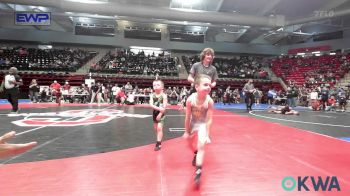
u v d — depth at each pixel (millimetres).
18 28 29000
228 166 3352
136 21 26812
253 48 34750
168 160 3656
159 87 4430
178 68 29844
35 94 17812
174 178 2898
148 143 4875
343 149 4414
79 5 20297
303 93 22469
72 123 7617
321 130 6906
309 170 3213
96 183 2734
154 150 4285
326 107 17641
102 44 30719
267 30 28984
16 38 28875
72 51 29500
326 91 17422
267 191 2543
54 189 2562
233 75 29453
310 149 4387
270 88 27344
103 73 26250
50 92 18641
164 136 5656
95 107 14367
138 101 20203
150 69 28469
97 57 30484
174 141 5094
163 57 30984
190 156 3887
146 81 25562
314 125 8055
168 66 29688
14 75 9859
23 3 19234
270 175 3012
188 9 22625
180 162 3551
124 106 15766
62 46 31078
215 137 5492
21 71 24375
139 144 4777
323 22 27844
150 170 3188
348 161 3637
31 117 8930
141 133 5996
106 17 26250
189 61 31594
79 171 3139
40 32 29375
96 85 18516
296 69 30656
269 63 33906
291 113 12234
